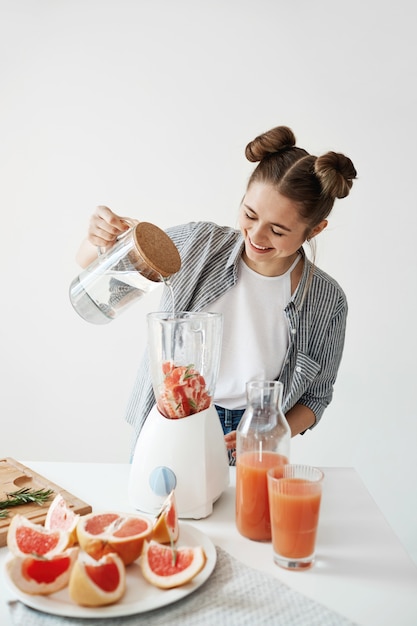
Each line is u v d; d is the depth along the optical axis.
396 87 2.43
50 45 2.53
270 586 0.94
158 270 1.29
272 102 2.48
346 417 2.59
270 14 2.45
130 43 2.50
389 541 1.10
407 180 2.47
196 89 2.50
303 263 1.63
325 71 2.45
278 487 0.98
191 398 1.16
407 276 2.51
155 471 1.15
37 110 2.56
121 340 2.64
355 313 2.54
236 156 2.52
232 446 1.44
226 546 1.07
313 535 0.99
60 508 1.08
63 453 2.71
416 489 2.59
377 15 2.41
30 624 0.85
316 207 1.40
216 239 1.63
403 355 2.54
